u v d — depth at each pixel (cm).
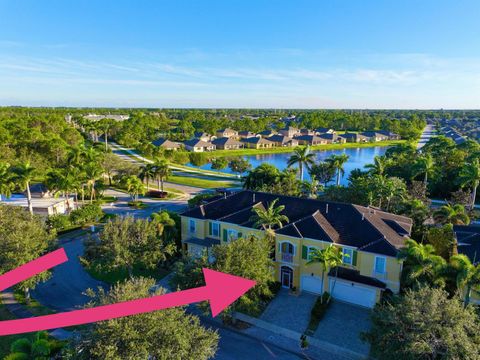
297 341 2745
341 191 5447
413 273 2642
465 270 2459
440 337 1980
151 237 3447
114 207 6444
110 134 15688
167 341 1961
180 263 2961
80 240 4756
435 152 9138
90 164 6347
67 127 11369
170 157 11581
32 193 6188
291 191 5819
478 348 1886
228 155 13438
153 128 17700
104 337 1883
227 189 7956
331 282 3291
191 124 19788
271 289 3394
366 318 3019
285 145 15888
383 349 2116
